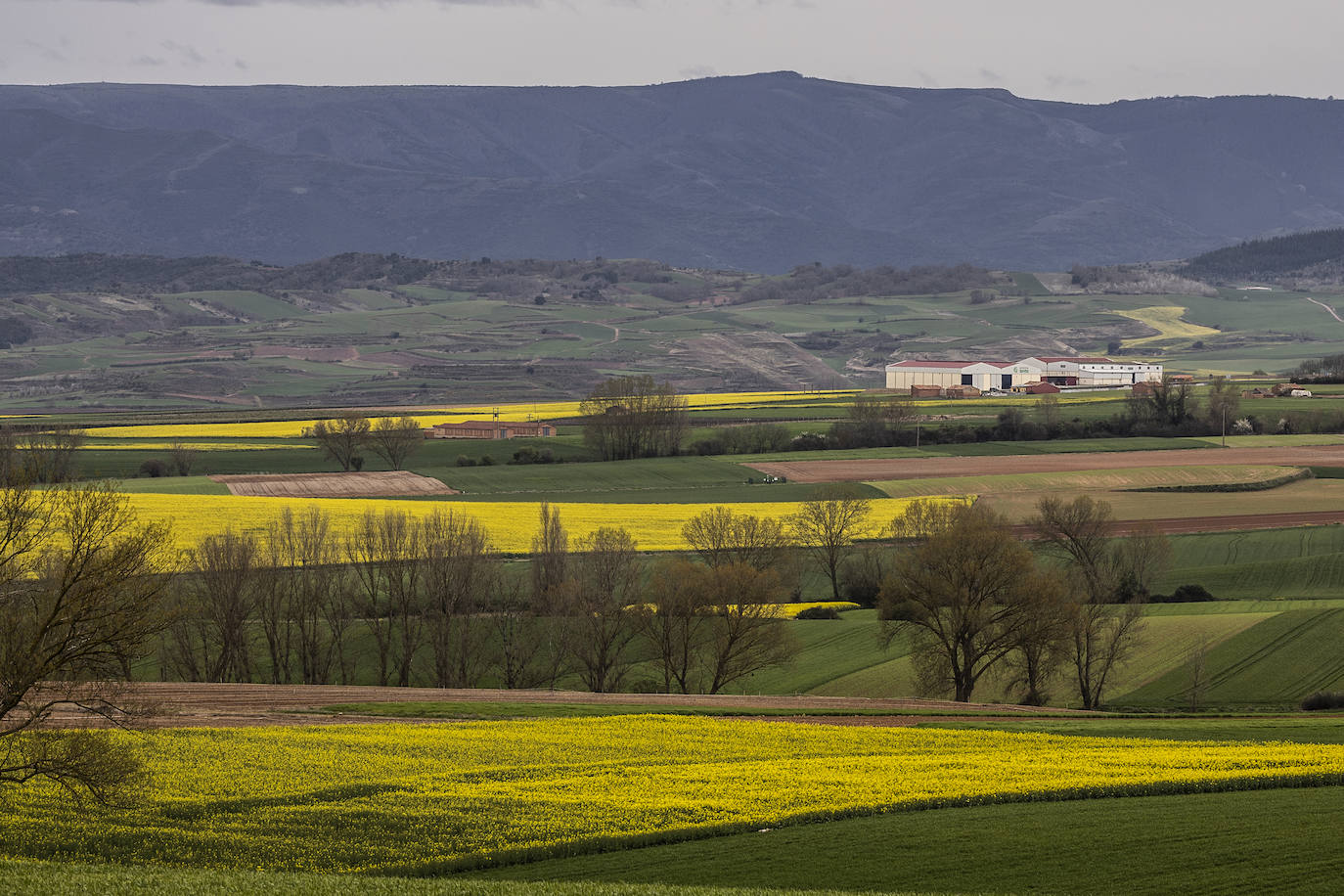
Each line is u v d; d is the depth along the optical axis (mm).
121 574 107688
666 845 112312
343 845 111500
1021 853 106750
